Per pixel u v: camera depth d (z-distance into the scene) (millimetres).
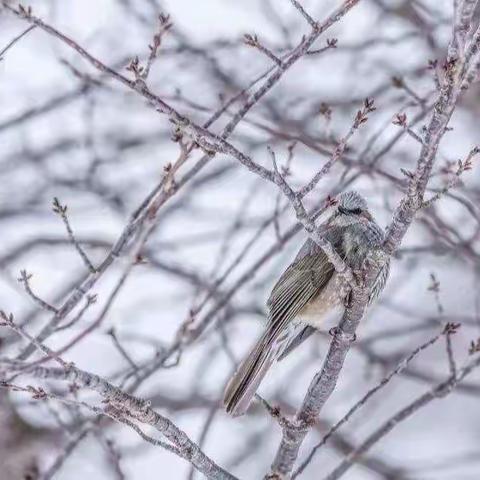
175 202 14828
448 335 9938
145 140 16125
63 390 12172
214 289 11711
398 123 9391
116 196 15977
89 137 15719
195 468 9469
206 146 8266
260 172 8344
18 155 15914
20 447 13625
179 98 12703
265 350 10602
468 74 7957
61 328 9812
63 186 15953
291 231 11969
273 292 11391
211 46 14719
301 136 12938
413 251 13477
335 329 9180
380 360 15547
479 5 11039
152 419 8188
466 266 15203
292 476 9516
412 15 15016
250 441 15031
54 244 15078
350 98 15211
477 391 15617
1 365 7324
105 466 13430
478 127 14844
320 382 9242
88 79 13820
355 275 8844
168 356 11367
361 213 11484
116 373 13320
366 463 15148
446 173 12555
